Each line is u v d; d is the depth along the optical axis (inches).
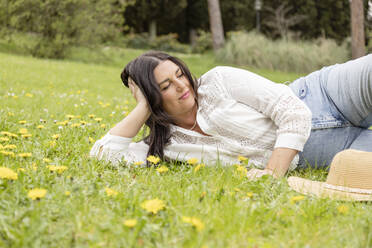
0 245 54.1
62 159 98.3
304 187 82.6
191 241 55.0
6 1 572.4
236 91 98.0
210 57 715.4
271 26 971.3
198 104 101.1
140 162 93.0
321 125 102.7
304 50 621.6
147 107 101.7
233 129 98.0
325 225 63.7
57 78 369.4
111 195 71.5
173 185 80.5
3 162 87.9
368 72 97.1
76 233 58.1
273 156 92.1
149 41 1011.3
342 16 912.3
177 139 104.3
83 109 197.6
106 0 644.1
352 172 80.7
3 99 211.3
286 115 92.9
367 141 103.7
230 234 58.4
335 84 103.5
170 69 96.7
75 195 70.1
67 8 606.9
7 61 450.3
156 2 1066.7
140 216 62.9
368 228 63.0
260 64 636.7
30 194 63.4
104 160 97.7
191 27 1226.6
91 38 638.5
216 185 80.4
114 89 345.7
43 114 169.9
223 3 1116.5
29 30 602.2
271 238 59.3
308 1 910.4
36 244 53.2
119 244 55.0
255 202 71.3
